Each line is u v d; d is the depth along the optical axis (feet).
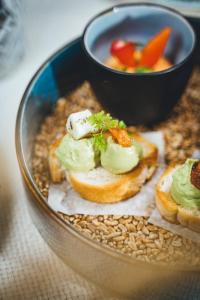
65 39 1.10
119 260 0.70
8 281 0.79
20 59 1.07
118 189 0.83
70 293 0.78
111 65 0.99
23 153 0.80
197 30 1.00
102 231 0.81
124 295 0.76
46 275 0.79
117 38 1.00
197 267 0.69
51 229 0.76
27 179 0.77
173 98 0.92
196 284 0.70
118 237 0.81
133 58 0.96
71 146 0.84
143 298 0.75
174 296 0.73
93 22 0.95
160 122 0.96
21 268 0.80
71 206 0.84
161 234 0.81
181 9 1.11
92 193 0.84
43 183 0.86
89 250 0.72
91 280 0.78
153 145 0.90
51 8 1.16
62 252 0.78
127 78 0.86
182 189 0.80
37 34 1.11
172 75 0.87
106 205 0.84
